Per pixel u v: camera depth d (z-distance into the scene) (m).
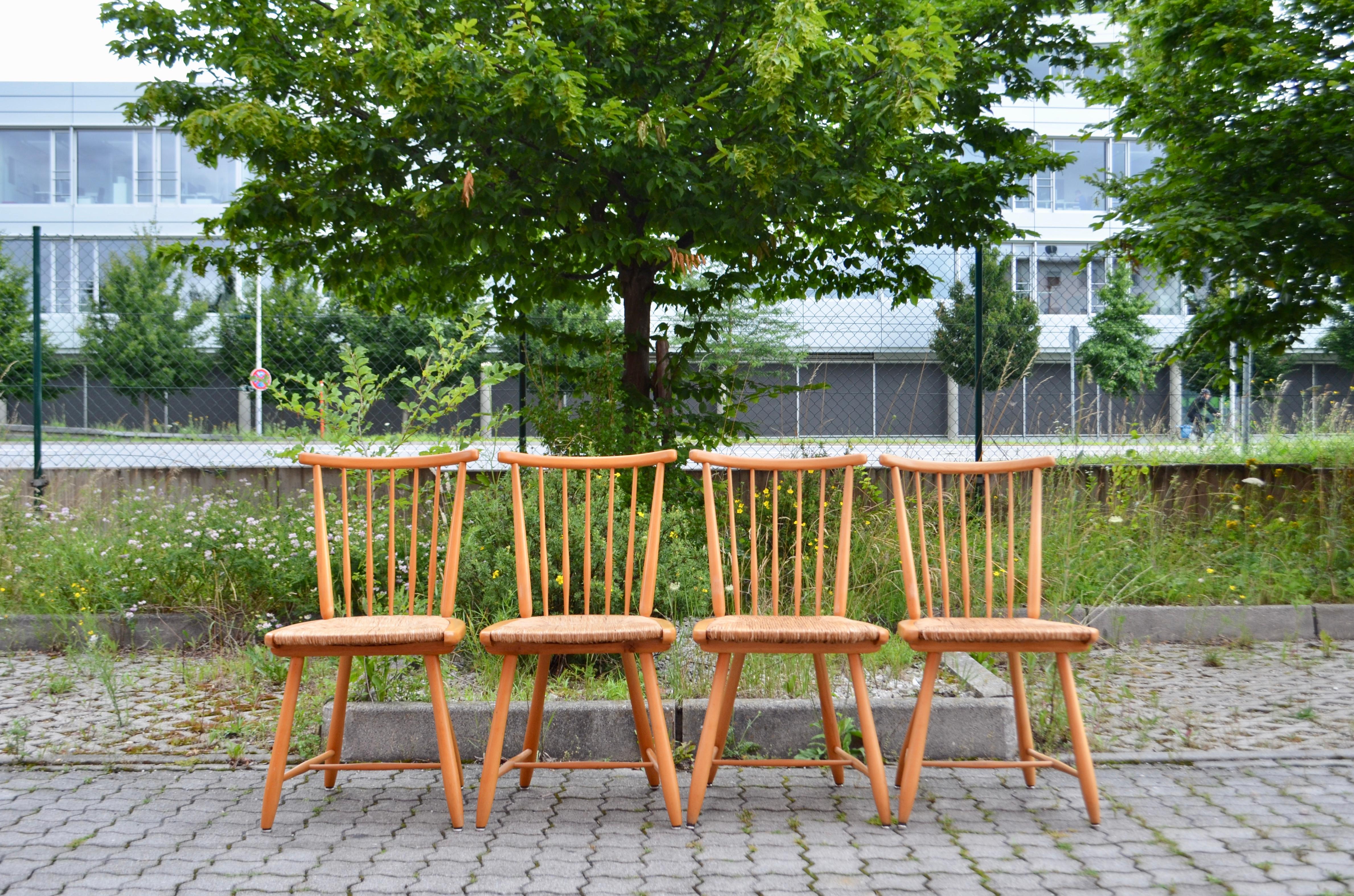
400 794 2.70
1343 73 5.04
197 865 2.16
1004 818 2.49
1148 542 5.29
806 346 6.11
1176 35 5.47
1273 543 5.37
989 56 5.15
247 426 6.08
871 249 5.75
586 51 4.59
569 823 2.46
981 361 5.93
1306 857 2.20
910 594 2.63
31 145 24.19
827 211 5.14
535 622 2.61
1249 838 2.33
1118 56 5.67
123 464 5.99
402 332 6.14
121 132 24.28
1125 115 5.95
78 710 3.47
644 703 2.78
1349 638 4.65
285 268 5.07
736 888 2.03
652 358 5.91
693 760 2.98
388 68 3.92
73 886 2.03
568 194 4.57
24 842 2.29
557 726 2.98
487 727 2.98
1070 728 2.49
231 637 4.43
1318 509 5.61
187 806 2.57
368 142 4.41
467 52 4.00
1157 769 2.88
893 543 4.75
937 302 6.14
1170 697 3.63
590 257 5.22
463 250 4.66
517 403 5.95
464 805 2.61
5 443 5.86
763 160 4.27
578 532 3.65
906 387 6.16
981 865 2.16
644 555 3.65
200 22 4.80
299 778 2.84
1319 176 5.24
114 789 2.70
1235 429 6.86
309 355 6.17
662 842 2.32
